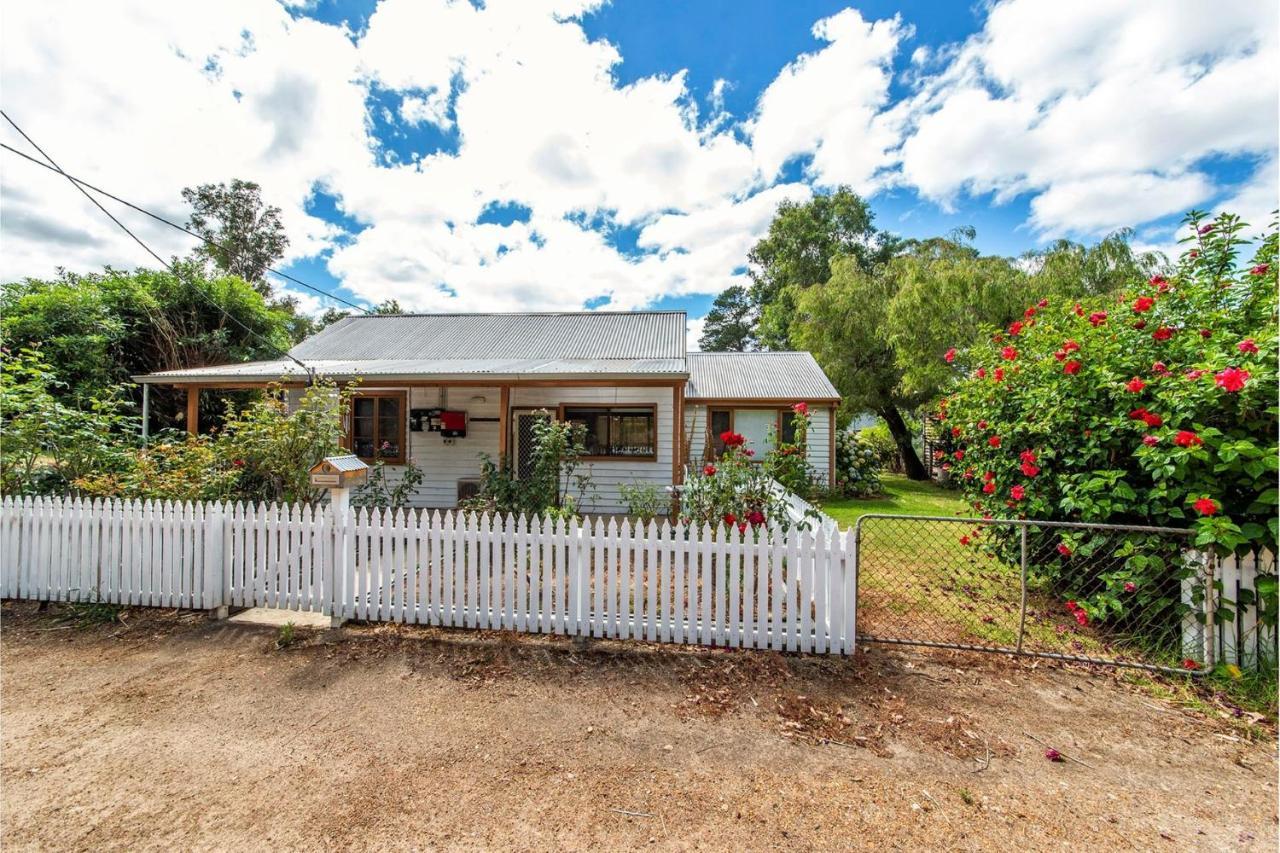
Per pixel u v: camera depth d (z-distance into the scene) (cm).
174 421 1295
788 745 255
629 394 1012
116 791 218
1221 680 305
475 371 827
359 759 242
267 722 272
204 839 193
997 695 302
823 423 1327
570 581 378
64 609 425
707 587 363
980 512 495
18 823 199
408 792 220
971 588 484
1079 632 377
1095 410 388
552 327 1308
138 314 1288
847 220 2748
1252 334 344
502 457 832
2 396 514
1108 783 227
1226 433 324
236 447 534
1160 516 346
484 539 387
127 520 422
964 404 535
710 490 466
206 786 222
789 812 209
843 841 194
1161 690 304
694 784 226
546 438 768
